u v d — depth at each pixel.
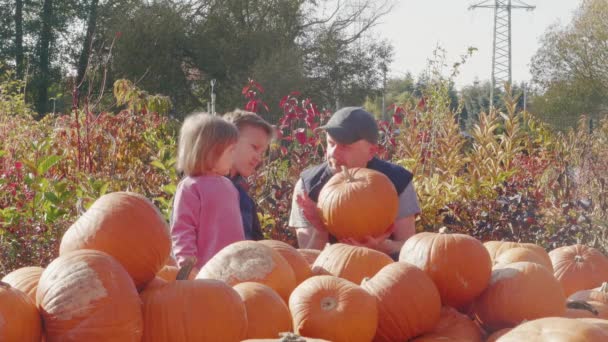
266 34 37.25
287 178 7.05
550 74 44.41
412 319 2.46
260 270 2.46
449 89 8.91
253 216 4.46
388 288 2.50
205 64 36.81
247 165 4.33
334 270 2.74
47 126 10.98
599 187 8.48
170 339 2.06
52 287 1.97
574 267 3.38
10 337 1.86
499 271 2.73
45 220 6.02
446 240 2.73
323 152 8.06
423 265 2.68
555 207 7.28
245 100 35.28
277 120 35.00
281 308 2.27
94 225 2.26
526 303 2.60
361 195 3.48
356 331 2.29
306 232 4.06
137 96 10.76
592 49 42.88
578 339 2.11
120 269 2.05
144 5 37.25
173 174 6.75
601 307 2.78
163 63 35.81
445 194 7.30
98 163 8.02
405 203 4.04
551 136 10.93
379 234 3.55
